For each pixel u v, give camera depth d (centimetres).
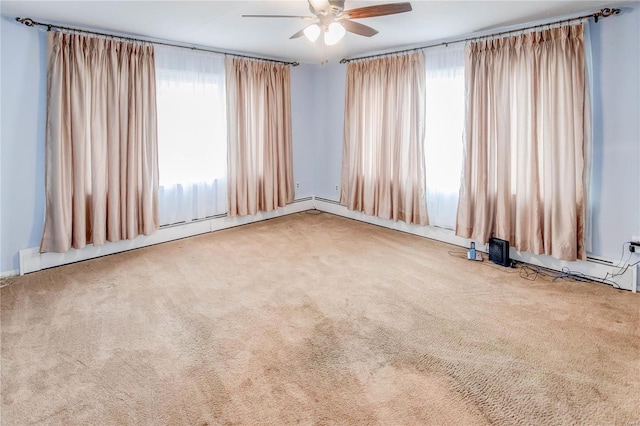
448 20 333
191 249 414
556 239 330
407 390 190
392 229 493
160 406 179
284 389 191
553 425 167
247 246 425
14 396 186
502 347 228
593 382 195
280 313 271
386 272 348
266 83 507
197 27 354
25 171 338
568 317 262
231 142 476
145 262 373
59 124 338
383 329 249
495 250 367
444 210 430
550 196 330
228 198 486
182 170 443
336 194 576
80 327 251
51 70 333
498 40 354
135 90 383
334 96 552
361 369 207
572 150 313
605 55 302
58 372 205
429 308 278
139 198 403
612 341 232
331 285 320
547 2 285
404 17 324
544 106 329
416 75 428
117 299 293
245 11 307
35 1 281
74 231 359
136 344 232
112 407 179
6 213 332
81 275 339
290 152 557
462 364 212
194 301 290
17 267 340
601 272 318
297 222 532
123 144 379
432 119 428
